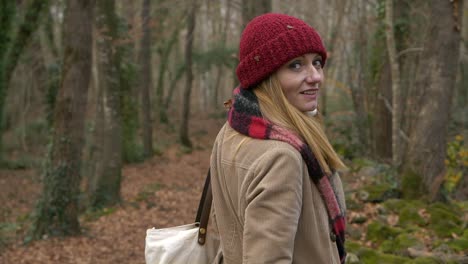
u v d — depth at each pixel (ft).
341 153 44.73
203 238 5.65
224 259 5.16
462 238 19.29
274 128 4.79
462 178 29.43
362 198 26.08
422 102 25.70
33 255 27.89
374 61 46.03
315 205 4.81
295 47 4.91
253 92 5.17
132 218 37.35
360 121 49.75
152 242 5.82
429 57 25.46
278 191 4.44
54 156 30.48
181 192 47.73
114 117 42.14
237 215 5.01
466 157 27.63
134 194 46.62
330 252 4.85
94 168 48.26
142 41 67.10
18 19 49.14
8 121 75.77
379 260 17.57
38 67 64.49
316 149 4.85
